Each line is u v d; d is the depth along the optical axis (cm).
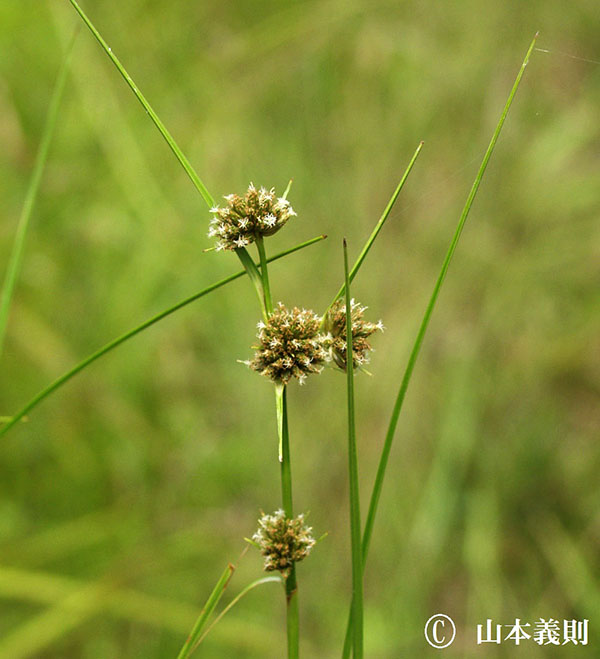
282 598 39
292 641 16
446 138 47
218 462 43
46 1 48
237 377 44
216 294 46
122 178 46
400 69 49
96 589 35
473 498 39
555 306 44
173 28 50
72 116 48
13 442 41
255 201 16
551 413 42
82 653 36
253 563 39
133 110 49
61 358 43
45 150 22
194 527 41
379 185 47
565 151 45
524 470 40
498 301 43
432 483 39
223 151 48
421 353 43
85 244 46
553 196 44
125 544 39
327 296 45
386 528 39
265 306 16
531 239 45
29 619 36
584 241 44
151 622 36
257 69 49
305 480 42
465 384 41
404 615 36
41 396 19
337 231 46
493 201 46
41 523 40
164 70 50
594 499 39
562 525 39
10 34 48
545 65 47
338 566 39
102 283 46
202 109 49
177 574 39
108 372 44
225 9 50
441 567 38
